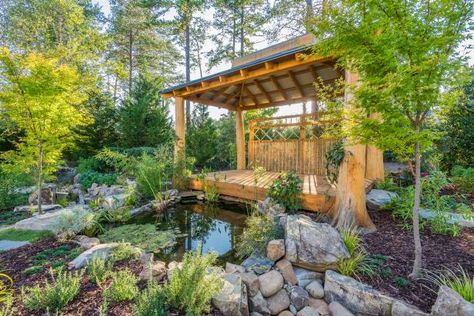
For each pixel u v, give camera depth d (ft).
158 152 20.22
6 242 9.51
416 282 6.19
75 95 15.70
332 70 17.07
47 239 9.84
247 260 8.24
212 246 11.18
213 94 22.07
